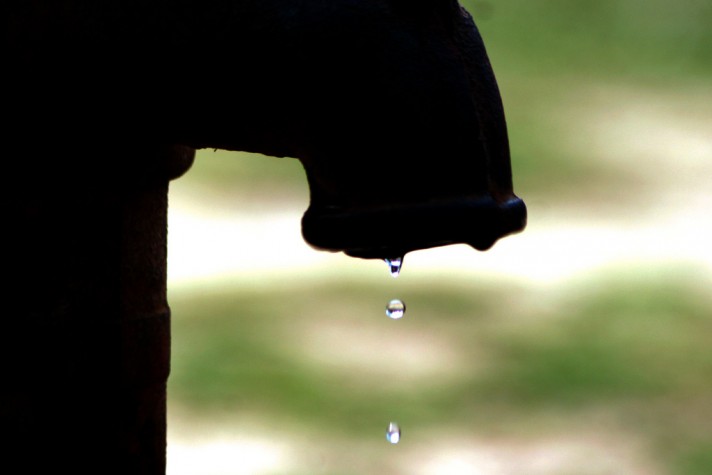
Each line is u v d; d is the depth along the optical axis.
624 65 42.00
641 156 32.47
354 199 3.78
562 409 15.40
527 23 45.69
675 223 26.47
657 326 19.12
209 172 29.64
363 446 13.83
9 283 4.14
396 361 17.23
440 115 3.71
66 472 4.35
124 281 4.44
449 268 23.05
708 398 15.73
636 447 13.98
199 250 23.73
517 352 17.69
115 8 3.82
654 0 48.19
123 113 3.97
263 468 13.07
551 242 24.84
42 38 3.86
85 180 4.24
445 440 14.14
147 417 4.66
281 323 18.94
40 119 4.02
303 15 3.71
